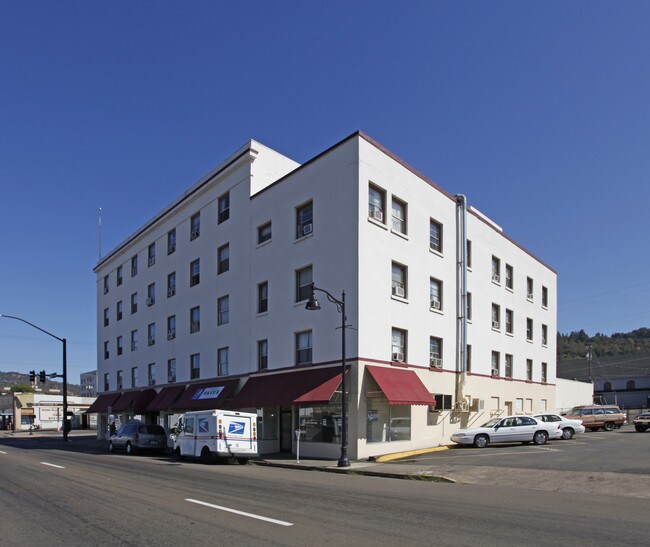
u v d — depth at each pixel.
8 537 7.92
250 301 28.53
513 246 37.66
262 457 23.62
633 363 79.88
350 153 23.66
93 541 7.59
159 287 38.78
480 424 30.78
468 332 30.64
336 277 23.50
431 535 7.74
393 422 23.77
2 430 77.81
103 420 47.97
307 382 23.42
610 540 7.42
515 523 8.61
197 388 32.53
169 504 10.50
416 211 27.02
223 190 31.86
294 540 7.47
